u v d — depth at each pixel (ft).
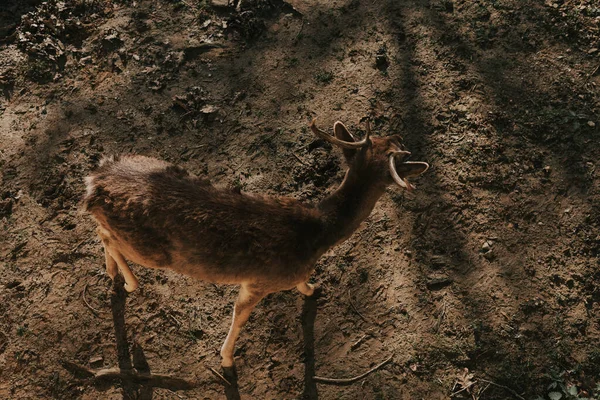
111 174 14.29
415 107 19.83
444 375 15.49
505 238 17.35
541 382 15.29
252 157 19.33
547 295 16.40
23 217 18.40
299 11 22.27
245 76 21.01
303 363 15.97
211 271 13.93
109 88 20.97
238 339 16.39
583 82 19.89
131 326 16.62
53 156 19.49
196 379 15.87
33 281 17.30
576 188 18.03
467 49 20.85
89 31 22.18
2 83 21.18
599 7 21.31
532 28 21.12
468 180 18.33
